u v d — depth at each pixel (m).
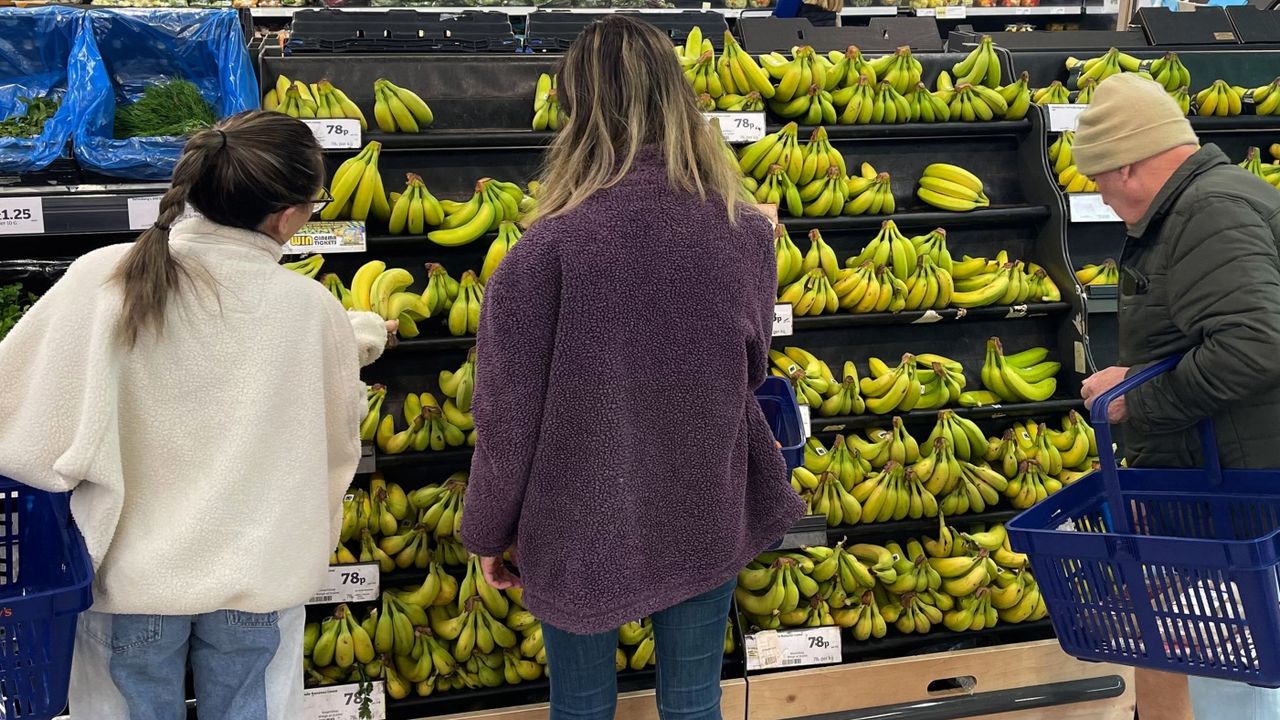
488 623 2.46
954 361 2.98
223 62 2.53
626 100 1.53
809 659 2.58
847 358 2.96
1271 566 1.62
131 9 2.52
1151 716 2.40
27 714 1.58
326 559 1.78
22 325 1.58
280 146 1.67
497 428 1.51
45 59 2.54
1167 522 2.11
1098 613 1.84
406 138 2.56
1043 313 2.90
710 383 1.55
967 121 2.94
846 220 2.81
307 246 2.42
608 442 1.52
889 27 3.21
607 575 1.55
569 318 1.47
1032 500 2.77
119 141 2.30
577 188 1.54
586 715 1.73
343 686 2.38
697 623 1.71
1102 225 3.06
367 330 2.04
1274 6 3.59
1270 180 3.07
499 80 2.73
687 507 1.60
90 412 1.53
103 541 1.57
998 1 6.24
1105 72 3.04
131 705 1.66
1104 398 1.83
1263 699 1.94
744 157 2.79
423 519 2.51
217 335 1.63
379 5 5.33
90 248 2.53
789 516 1.75
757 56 2.95
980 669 2.66
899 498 2.71
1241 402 1.98
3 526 1.90
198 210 1.67
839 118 2.91
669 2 5.68
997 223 2.98
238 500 1.64
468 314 2.49
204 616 1.68
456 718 2.39
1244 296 1.87
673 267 1.50
